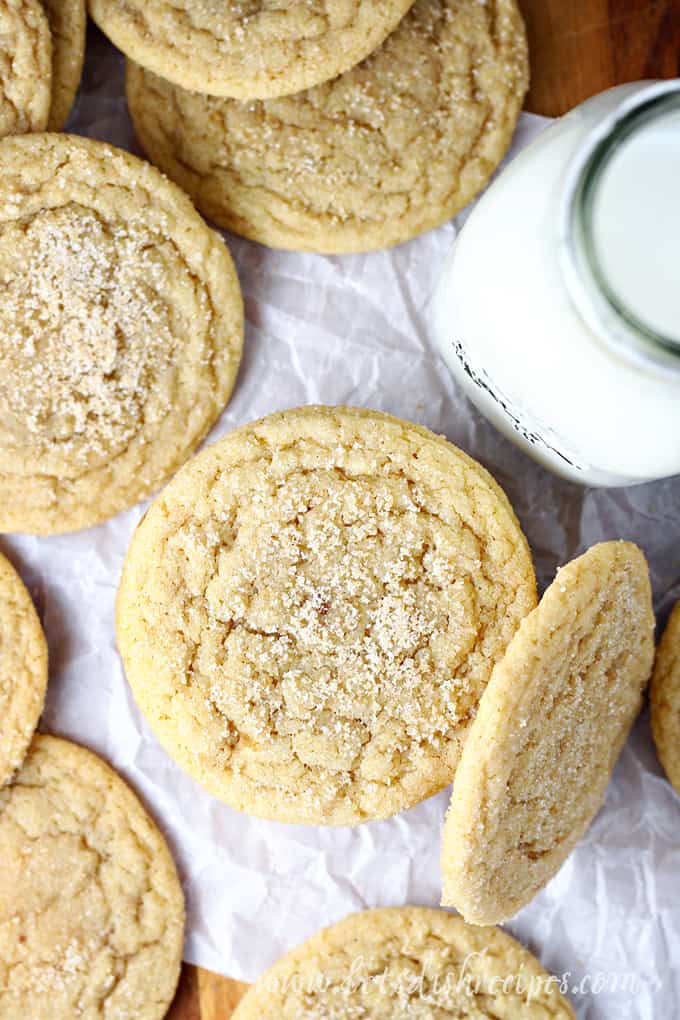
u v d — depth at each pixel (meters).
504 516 0.35
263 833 0.38
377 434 0.36
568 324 0.31
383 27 0.36
